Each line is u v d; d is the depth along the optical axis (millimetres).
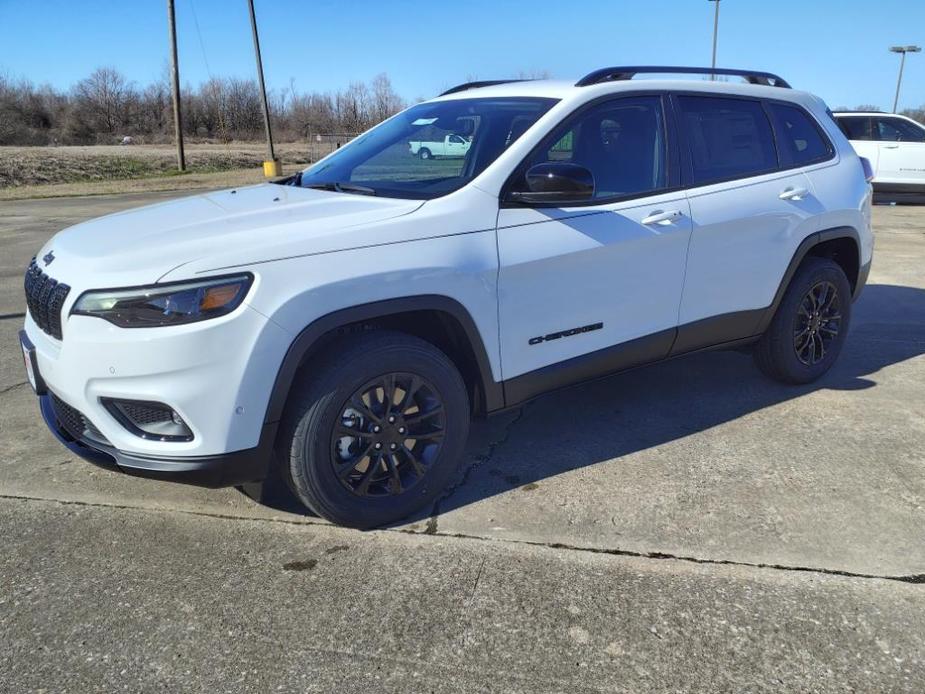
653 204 3684
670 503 3283
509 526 3113
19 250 10781
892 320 6336
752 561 2854
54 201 19859
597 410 4355
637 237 3578
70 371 2707
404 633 2473
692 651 2387
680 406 4402
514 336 3285
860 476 3516
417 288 2939
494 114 3633
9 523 3139
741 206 4000
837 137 4777
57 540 3016
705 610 2576
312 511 3203
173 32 34594
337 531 3084
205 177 30219
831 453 3756
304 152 48938
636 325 3721
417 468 3129
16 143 62031
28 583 2740
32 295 3037
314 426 2834
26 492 3402
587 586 2709
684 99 3955
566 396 4582
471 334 3133
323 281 2744
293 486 2939
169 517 3195
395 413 3023
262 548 2961
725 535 3031
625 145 3676
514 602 2623
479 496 3369
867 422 4137
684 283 3846
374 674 2301
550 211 3342
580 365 3551
